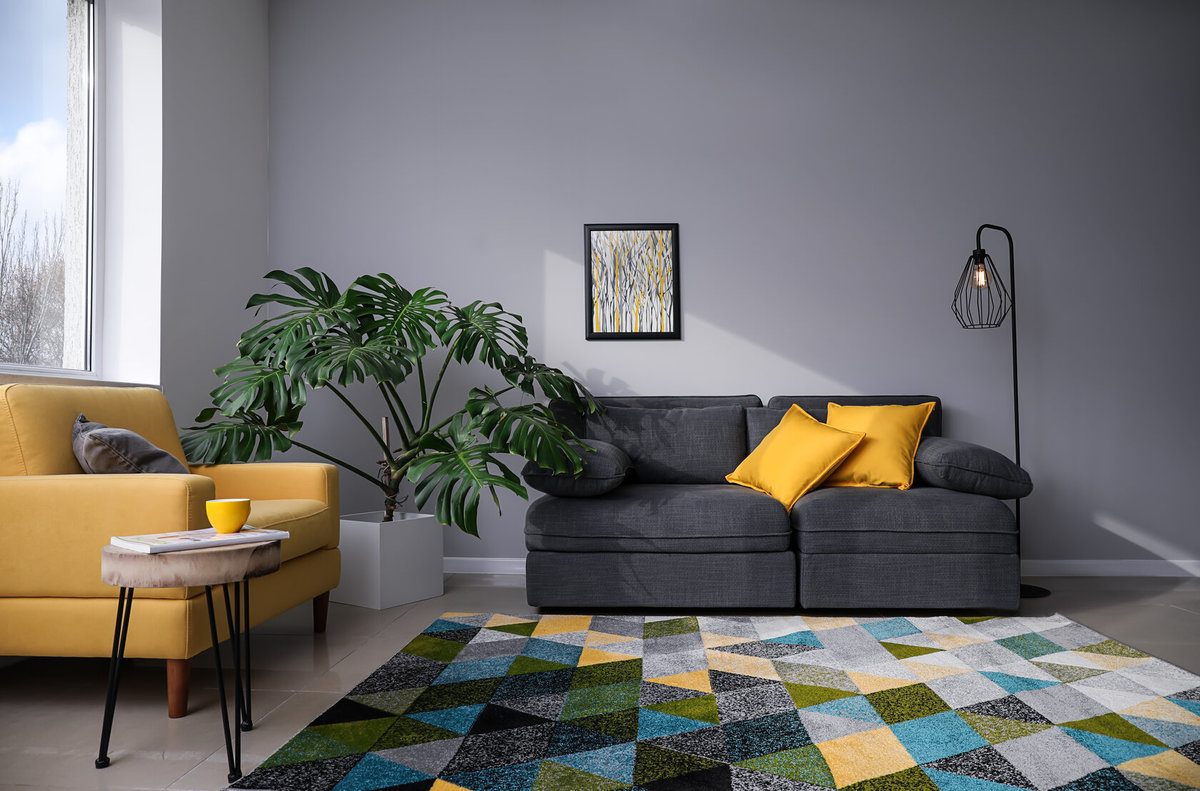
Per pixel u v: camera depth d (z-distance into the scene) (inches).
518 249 159.0
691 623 114.2
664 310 157.1
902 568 116.4
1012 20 155.6
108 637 77.4
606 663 95.3
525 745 71.1
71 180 119.5
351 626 113.7
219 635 83.2
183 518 77.0
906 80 156.4
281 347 119.9
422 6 160.9
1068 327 153.6
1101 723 76.0
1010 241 143.6
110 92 125.3
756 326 156.4
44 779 64.9
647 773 65.5
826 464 125.3
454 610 123.5
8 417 83.6
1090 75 154.7
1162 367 152.8
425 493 116.3
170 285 128.0
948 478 122.7
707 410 145.3
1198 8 154.1
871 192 156.1
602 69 158.9
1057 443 152.9
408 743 71.7
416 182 160.4
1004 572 116.3
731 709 79.9
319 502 109.1
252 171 155.2
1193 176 153.6
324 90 161.3
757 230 156.9
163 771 66.4
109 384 111.4
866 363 155.3
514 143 159.6
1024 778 64.5
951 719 77.0
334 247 160.7
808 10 157.5
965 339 154.6
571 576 119.4
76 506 77.4
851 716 77.9
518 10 159.8
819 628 111.0
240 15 150.6
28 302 110.3
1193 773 65.3
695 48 158.4
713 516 117.7
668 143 158.1
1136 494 152.0
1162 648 101.6
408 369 123.5
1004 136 155.3
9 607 77.7
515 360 136.4
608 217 158.4
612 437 142.9
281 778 64.8
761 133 157.3
